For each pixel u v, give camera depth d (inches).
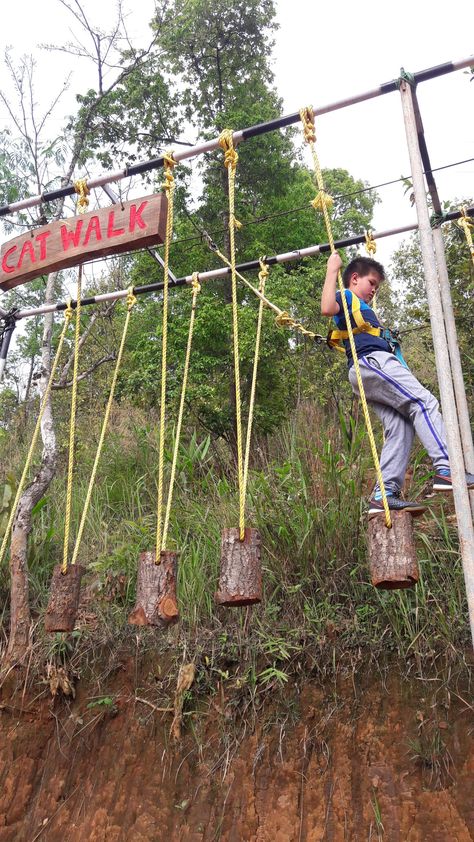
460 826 137.7
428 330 319.6
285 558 191.2
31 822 170.1
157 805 162.9
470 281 251.6
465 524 111.2
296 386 367.9
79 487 277.4
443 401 117.0
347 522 187.5
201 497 238.8
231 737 167.0
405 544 108.0
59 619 133.0
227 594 115.3
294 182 454.0
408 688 159.6
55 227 165.8
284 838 147.4
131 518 247.3
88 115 347.6
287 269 448.5
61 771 177.6
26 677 190.4
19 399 564.7
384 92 136.2
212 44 405.1
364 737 156.7
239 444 133.8
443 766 146.6
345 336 148.3
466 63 131.3
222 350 370.9
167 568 122.3
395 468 133.9
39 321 436.5
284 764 158.7
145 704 181.5
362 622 172.7
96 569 208.5
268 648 176.4
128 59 391.9
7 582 217.8
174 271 401.1
